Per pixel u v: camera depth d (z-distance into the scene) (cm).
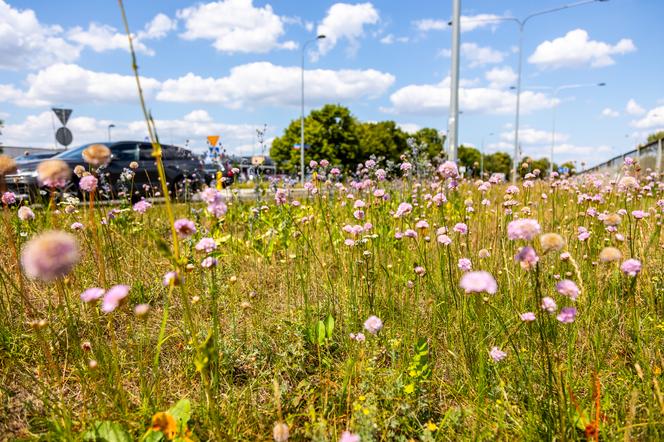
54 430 164
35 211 414
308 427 175
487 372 217
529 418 179
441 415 198
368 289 277
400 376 203
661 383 195
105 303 151
